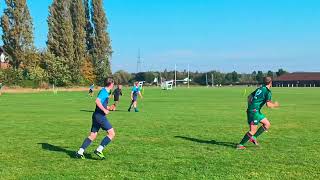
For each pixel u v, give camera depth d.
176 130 17.67
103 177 9.23
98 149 11.27
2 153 12.18
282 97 55.00
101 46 104.50
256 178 9.12
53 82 93.19
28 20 83.06
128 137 15.48
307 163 10.64
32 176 9.32
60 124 20.31
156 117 24.22
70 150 12.72
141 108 32.78
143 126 19.31
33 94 69.69
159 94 68.75
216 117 24.03
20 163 10.76
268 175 9.37
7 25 81.75
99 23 104.00
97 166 10.38
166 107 33.91
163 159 11.24
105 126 11.37
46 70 92.81
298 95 62.19
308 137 15.44
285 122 21.17
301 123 20.66
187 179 9.03
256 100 13.00
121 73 152.75
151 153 12.16
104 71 105.12
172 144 13.82
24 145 13.64
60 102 42.59
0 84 66.50
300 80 175.75
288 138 15.16
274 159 11.20
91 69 103.44
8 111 29.30
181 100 46.84
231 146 13.45
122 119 23.00
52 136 15.87
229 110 30.00
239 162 10.81
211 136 15.76
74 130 17.81
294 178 9.10
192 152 12.32
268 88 13.02
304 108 32.78
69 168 10.16
